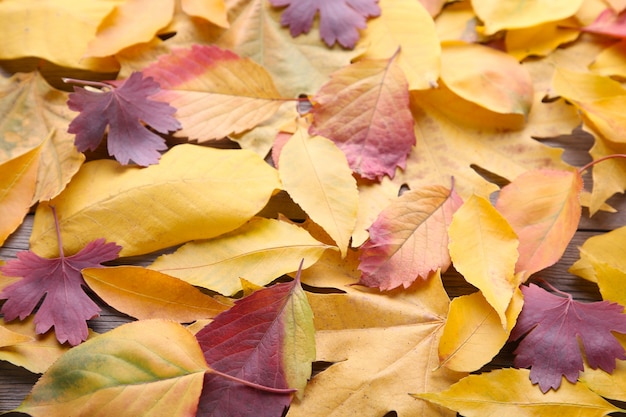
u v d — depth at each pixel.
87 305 0.57
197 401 0.54
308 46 0.63
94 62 0.63
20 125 0.61
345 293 0.58
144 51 0.63
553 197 0.59
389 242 0.58
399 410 0.56
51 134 0.60
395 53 0.62
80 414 0.54
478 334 0.57
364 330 0.57
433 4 0.65
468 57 0.63
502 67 0.63
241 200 0.58
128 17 0.63
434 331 0.57
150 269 0.57
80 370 0.54
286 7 0.64
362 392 0.56
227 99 0.61
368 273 0.58
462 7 0.65
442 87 0.63
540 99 0.63
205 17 0.63
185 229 0.58
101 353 0.54
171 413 0.54
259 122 0.61
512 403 0.56
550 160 0.62
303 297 0.56
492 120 0.62
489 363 0.58
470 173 0.61
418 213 0.59
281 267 0.58
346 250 0.58
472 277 0.57
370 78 0.61
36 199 0.59
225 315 0.56
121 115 0.59
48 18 0.63
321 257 0.59
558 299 0.58
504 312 0.56
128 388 0.54
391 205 0.59
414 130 0.62
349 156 0.60
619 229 0.60
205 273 0.58
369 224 0.59
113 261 0.58
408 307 0.58
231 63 0.62
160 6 0.63
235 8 0.64
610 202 0.62
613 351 0.57
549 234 0.59
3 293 0.56
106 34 0.62
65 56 0.62
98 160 0.59
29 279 0.57
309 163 0.59
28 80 0.62
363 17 0.63
